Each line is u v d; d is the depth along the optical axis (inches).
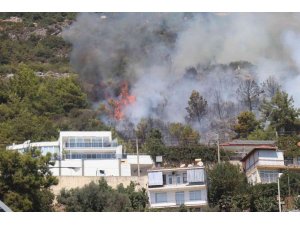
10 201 6939.0
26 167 7214.6
